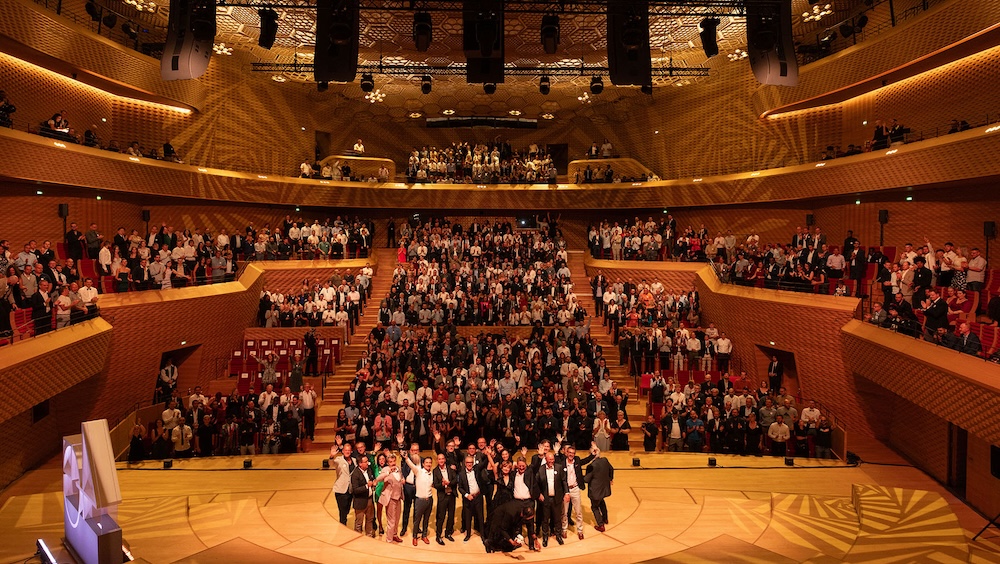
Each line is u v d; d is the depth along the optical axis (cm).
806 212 2531
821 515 1227
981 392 1174
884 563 942
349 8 1424
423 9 1473
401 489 1179
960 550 976
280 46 2517
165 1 2155
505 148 3325
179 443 1709
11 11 1741
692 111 2977
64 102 2131
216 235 2723
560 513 1159
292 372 1992
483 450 1202
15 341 1329
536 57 2589
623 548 1129
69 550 826
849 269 1953
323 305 2394
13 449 1480
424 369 1977
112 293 1819
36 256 1596
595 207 3170
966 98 1905
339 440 1266
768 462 1655
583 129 3447
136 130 2431
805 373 1966
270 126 2925
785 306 2012
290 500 1359
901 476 1562
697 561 1034
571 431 1730
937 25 1814
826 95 2319
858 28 2289
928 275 1570
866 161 2086
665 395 1959
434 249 2759
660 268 2634
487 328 2394
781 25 1493
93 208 2166
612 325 2431
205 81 2622
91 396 1727
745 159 2761
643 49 1452
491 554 1109
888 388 1592
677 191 2928
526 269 2703
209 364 2158
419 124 3459
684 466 1619
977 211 1838
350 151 3209
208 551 1045
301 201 2966
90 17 2209
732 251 2509
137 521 1184
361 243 2847
